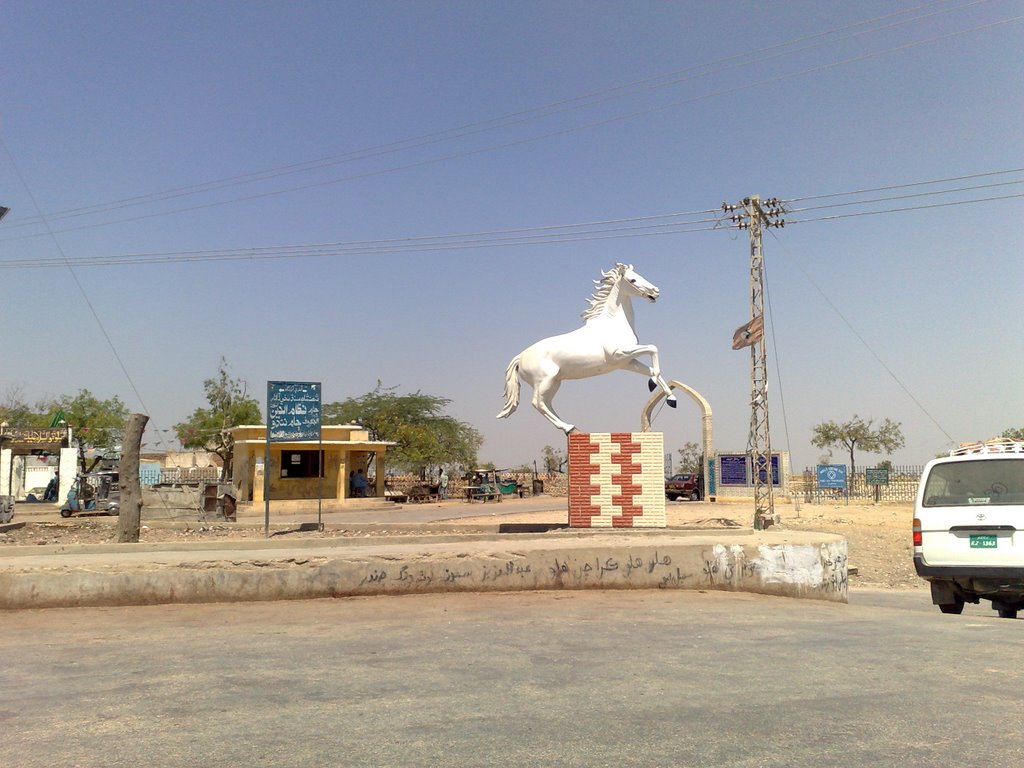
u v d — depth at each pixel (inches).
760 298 1120.2
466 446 2429.9
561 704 224.1
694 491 1760.6
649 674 259.8
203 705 225.3
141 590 413.4
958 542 431.2
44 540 732.0
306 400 722.2
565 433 629.9
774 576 475.5
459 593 448.8
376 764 177.9
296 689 242.4
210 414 2137.1
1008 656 286.7
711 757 180.9
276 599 425.7
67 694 238.5
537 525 692.1
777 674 259.1
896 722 206.1
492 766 176.4
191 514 863.1
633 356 634.2
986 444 461.7
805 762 177.5
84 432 2386.8
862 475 1812.3
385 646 307.9
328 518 1195.3
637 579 468.4
